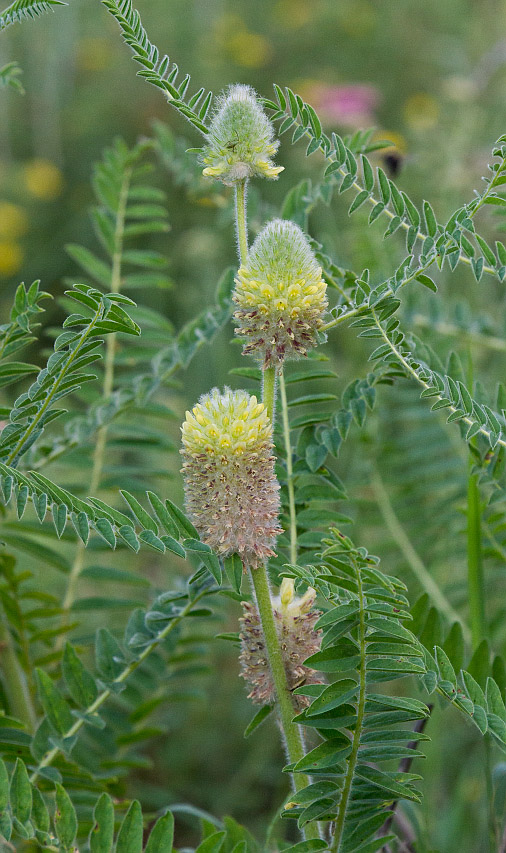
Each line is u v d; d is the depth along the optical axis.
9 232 3.50
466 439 1.11
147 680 1.34
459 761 1.59
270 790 1.84
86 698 1.18
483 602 1.21
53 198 3.90
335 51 4.29
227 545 1.05
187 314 2.84
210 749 1.89
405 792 1.05
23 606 1.75
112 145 4.07
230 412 1.05
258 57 4.35
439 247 1.09
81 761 1.29
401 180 2.28
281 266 1.06
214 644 1.91
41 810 1.07
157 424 2.26
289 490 1.20
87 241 3.63
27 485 1.06
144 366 1.85
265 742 1.85
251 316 1.06
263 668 1.08
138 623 1.19
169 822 1.07
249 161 1.07
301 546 1.18
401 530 1.49
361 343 2.04
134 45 1.08
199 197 1.57
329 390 2.20
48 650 1.40
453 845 1.36
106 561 2.03
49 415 1.10
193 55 4.43
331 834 1.10
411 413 1.61
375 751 1.05
